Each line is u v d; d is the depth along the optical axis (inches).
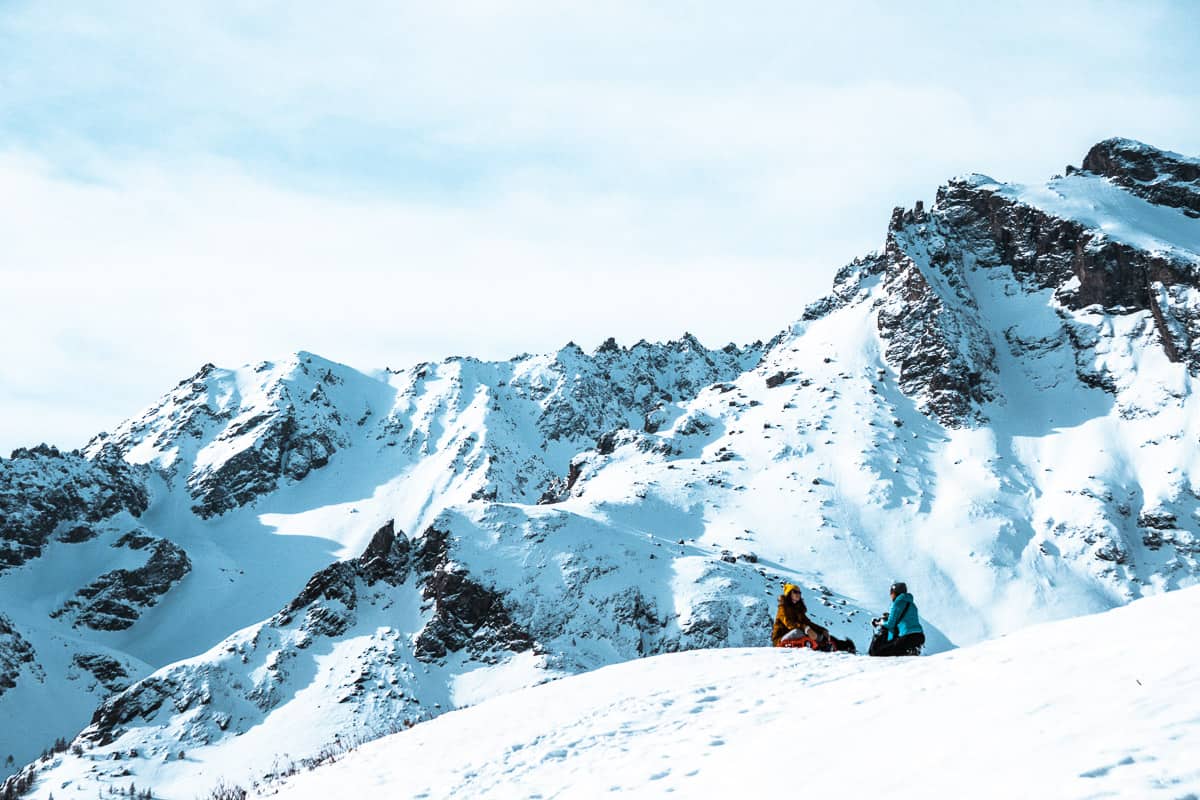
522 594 5457.7
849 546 6830.7
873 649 940.0
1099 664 503.8
